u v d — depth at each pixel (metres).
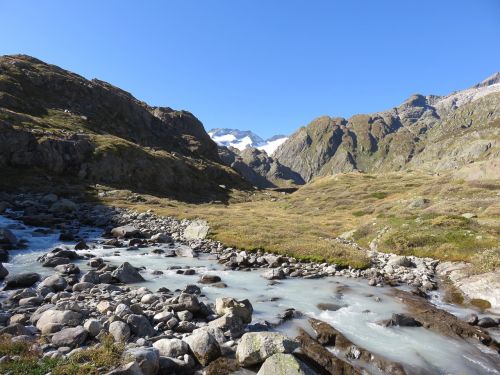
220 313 15.48
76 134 85.38
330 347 13.83
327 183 170.00
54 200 52.81
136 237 37.12
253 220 50.56
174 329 13.40
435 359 13.32
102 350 10.07
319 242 35.88
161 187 93.69
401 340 14.81
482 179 78.06
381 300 20.02
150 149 118.38
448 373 12.49
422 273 26.80
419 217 44.50
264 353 11.07
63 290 17.55
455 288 23.42
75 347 10.98
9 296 16.14
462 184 75.25
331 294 20.98
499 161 85.06
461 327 15.98
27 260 23.97
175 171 107.06
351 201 99.12
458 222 37.09
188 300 15.45
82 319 13.03
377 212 69.88
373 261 30.56
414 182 131.88
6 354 9.89
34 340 11.08
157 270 24.16
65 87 126.62
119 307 14.11
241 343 11.56
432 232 35.97
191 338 11.78
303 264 28.91
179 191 99.69
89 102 131.12
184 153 162.88
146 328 12.73
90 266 23.30
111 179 80.44
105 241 33.50
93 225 42.28
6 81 103.75
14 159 66.62
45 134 75.62
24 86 110.12
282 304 18.69
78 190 63.97
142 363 9.66
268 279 23.89
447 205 50.19
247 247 34.22
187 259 29.06
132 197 65.75
